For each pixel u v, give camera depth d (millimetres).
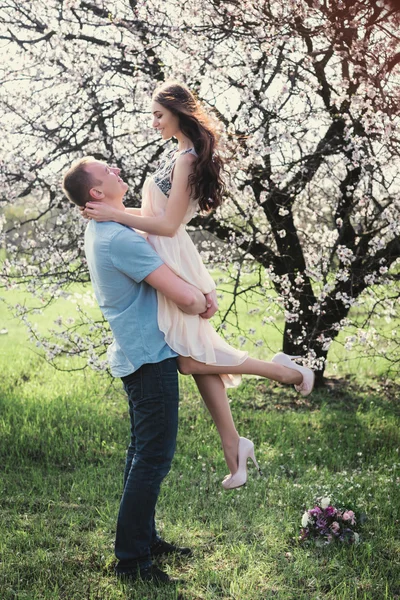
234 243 6430
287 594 2951
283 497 4105
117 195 3037
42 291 6141
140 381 2930
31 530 3600
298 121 5734
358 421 6035
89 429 5602
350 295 6605
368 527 3629
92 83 5906
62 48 5684
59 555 3305
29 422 5648
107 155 6133
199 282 3033
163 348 2934
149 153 6234
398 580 3104
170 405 2938
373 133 5762
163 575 3068
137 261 2859
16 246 6105
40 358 8781
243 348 9031
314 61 5516
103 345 6242
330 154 6305
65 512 3855
